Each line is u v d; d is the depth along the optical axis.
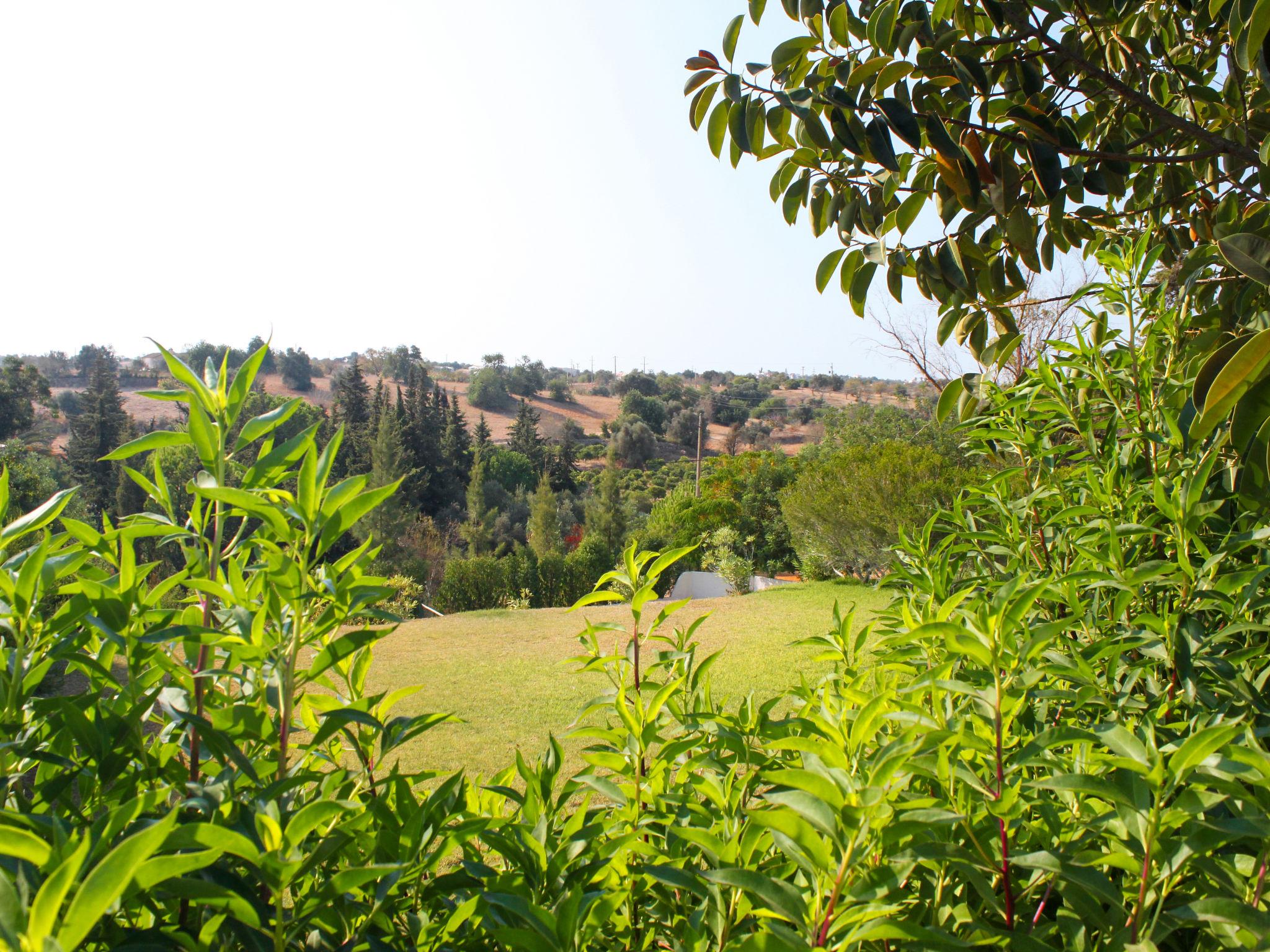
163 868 0.57
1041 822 0.87
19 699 0.90
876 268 2.20
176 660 1.02
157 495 1.07
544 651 10.72
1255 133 2.04
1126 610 1.42
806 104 1.81
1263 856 0.77
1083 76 2.19
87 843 0.51
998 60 1.88
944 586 1.50
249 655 0.88
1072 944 0.77
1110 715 1.14
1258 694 1.11
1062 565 1.57
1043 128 1.84
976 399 2.13
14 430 31.66
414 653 10.70
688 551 1.19
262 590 0.95
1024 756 0.80
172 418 47.75
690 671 1.41
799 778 0.68
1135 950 0.65
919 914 0.86
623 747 1.21
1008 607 0.86
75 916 0.49
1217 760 0.71
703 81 2.04
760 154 2.05
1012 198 1.89
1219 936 0.70
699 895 0.78
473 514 39.69
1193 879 0.82
